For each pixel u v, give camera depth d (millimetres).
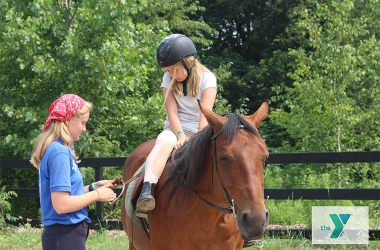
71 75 9070
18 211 9641
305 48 16469
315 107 10258
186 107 3881
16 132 9789
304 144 10648
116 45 9055
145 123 9891
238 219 2750
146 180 3434
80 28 9391
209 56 18078
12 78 9742
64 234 3055
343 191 6582
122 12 9242
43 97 9852
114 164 7852
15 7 9672
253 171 2764
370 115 10297
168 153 3590
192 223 3250
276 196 6879
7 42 9117
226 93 16875
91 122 9836
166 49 3740
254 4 18516
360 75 10242
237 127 2891
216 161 2992
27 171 10016
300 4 16250
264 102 3234
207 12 19438
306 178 9555
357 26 10695
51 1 9242
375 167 9781
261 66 17312
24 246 6984
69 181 2992
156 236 3453
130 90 10219
